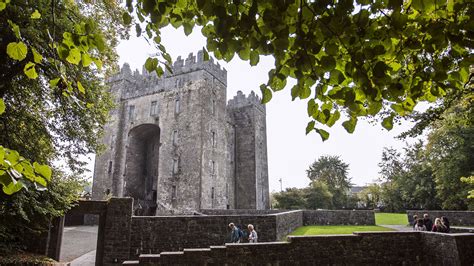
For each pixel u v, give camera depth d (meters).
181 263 9.52
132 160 37.72
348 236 10.48
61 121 12.42
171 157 34.53
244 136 44.66
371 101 2.98
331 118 3.19
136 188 37.56
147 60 3.14
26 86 10.02
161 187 34.06
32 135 10.53
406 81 3.48
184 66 37.00
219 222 14.87
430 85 3.57
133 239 14.13
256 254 9.87
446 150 28.25
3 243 10.88
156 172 38.31
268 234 15.02
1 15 7.65
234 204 41.84
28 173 2.45
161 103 37.22
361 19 2.64
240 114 45.72
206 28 3.22
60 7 7.86
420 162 38.75
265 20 2.60
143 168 39.41
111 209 14.15
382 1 2.74
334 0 2.65
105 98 13.86
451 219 21.66
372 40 2.85
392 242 10.57
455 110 14.16
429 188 37.44
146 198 38.31
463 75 3.26
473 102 10.65
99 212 14.16
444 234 9.72
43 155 10.78
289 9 2.63
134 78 41.28
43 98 11.20
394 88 2.81
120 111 39.22
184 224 14.63
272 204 57.25
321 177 63.69
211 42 3.13
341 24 2.62
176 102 36.25
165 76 37.94
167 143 35.28
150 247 14.18
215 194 34.69
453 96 9.91
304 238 10.21
